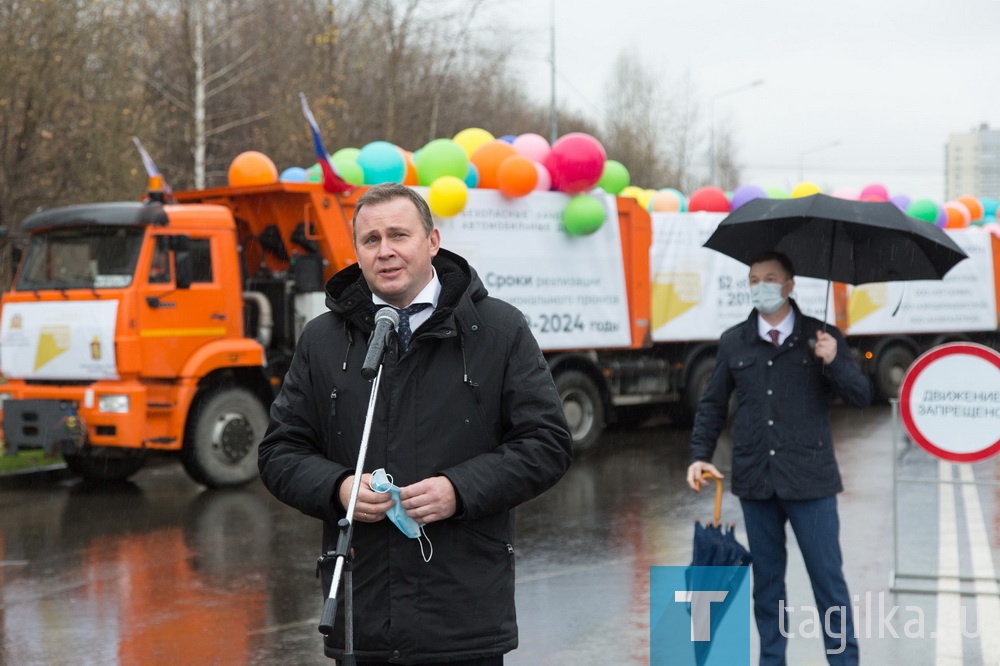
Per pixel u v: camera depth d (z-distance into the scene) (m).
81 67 16.02
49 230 12.14
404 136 27.70
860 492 11.58
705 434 5.63
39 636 6.67
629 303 15.12
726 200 16.84
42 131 15.48
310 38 24.02
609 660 6.11
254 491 11.97
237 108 26.98
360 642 3.34
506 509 3.39
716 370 5.61
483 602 3.35
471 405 3.38
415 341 3.37
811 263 6.34
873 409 20.02
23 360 12.02
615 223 14.89
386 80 27.33
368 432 3.26
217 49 25.95
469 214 13.46
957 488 11.80
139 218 11.49
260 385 12.64
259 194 13.02
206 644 6.47
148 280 11.54
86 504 11.20
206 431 11.97
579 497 11.47
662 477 12.77
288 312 12.80
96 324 11.47
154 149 19.09
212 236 12.04
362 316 3.44
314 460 3.40
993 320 21.17
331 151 22.31
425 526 3.32
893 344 20.06
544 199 14.18
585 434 14.77
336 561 3.13
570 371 14.64
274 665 6.08
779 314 5.48
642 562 8.49
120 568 8.41
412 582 3.32
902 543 9.04
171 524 10.12
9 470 12.95
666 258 15.66
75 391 11.65
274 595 7.59
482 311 3.46
